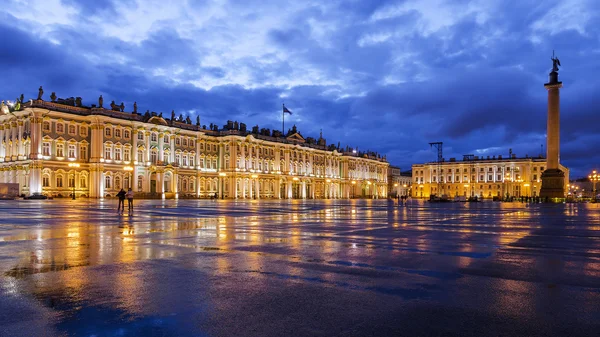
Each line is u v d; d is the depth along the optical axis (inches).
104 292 331.6
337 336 244.1
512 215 1411.2
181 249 549.0
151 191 3838.6
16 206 1861.5
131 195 1354.6
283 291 338.3
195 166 4281.5
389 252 536.4
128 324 261.7
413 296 326.3
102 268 422.0
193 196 4222.4
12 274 393.1
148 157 3777.1
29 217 1119.0
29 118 3181.6
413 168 7347.4
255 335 245.3
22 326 256.7
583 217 1295.5
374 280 378.6
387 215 1373.0
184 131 4158.5
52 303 302.7
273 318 274.1
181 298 316.8
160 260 468.1
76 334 244.5
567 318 276.4
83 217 1129.4
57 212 1373.0
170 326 258.8
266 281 371.6
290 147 5182.1
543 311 290.5
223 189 4522.6
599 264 460.1
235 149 4498.0
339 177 6087.6
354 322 267.4
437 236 721.0
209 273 402.3
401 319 273.6
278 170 5017.2
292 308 294.7
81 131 3427.7
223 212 1464.1
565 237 714.8
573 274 407.5
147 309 290.7
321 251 540.7
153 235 705.0
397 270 422.6
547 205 2598.4
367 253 527.2
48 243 597.6
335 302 309.3
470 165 6786.4
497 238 695.7
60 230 775.1
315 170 5629.9
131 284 357.4
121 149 3602.4
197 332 249.6
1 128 3472.0
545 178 3085.6
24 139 3230.8
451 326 261.0
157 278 379.9
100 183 3412.9
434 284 364.8
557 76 2999.5
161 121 3927.2
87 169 3440.0
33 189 3122.5
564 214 1482.5
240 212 1475.1
